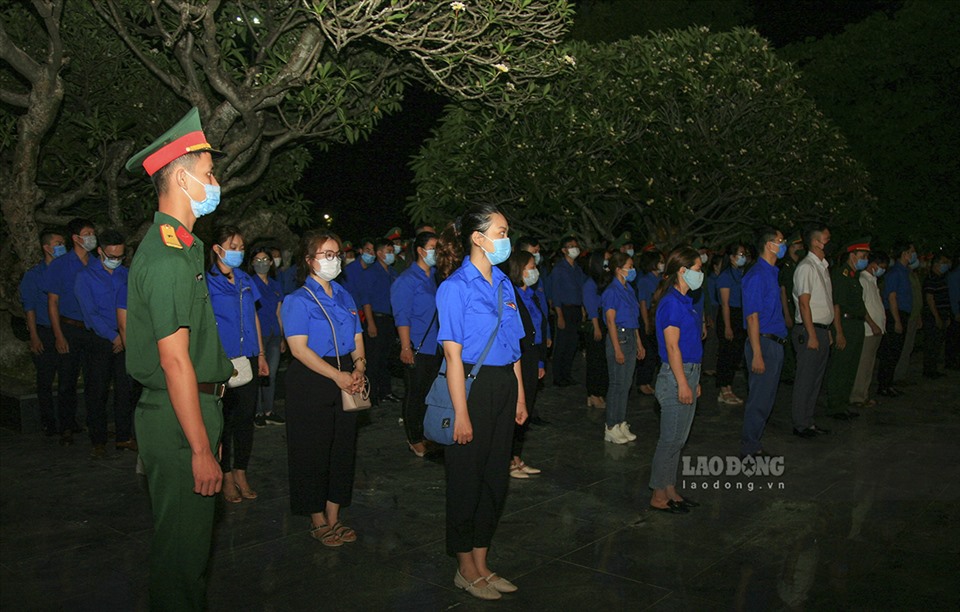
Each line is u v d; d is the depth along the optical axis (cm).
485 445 406
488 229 407
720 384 936
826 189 1252
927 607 399
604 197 1259
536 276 657
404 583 427
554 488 599
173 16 907
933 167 1538
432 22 784
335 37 795
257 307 592
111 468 645
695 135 1176
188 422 276
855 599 408
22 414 759
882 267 945
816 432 771
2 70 945
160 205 296
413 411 682
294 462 472
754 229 1301
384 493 586
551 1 816
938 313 1134
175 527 291
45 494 577
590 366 896
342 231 1961
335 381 460
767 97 1158
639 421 828
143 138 1011
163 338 274
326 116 980
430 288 674
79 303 665
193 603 297
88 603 401
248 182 936
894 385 1068
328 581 429
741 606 400
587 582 429
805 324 730
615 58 1169
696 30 1205
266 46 871
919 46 1509
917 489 597
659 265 844
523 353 622
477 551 418
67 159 980
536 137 1123
